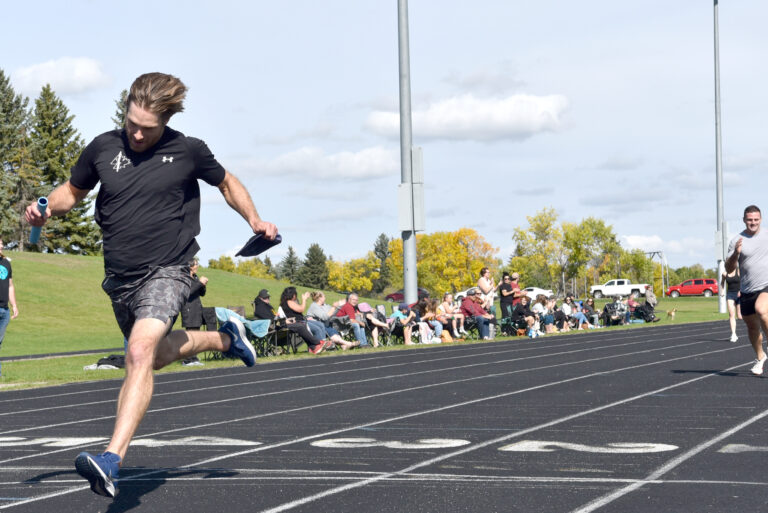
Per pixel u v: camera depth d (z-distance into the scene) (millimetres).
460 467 5125
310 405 8750
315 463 5355
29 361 17312
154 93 4227
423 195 22422
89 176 4527
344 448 5922
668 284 105312
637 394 9039
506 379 11266
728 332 24516
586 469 4973
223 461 5492
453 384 10727
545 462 5227
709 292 87250
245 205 4703
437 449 5805
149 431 6977
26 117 85562
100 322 37094
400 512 4008
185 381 12117
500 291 25078
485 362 14547
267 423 7379
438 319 22469
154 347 4125
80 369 14953
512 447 5820
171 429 7090
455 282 96188
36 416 8258
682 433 6305
